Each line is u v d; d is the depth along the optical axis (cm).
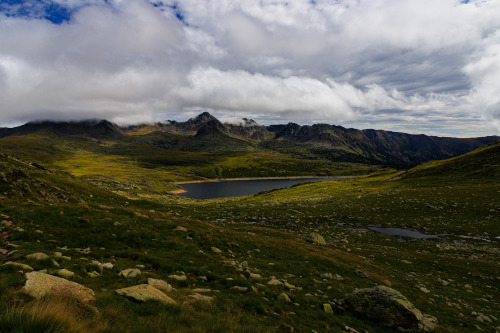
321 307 1623
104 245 1995
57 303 775
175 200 14988
